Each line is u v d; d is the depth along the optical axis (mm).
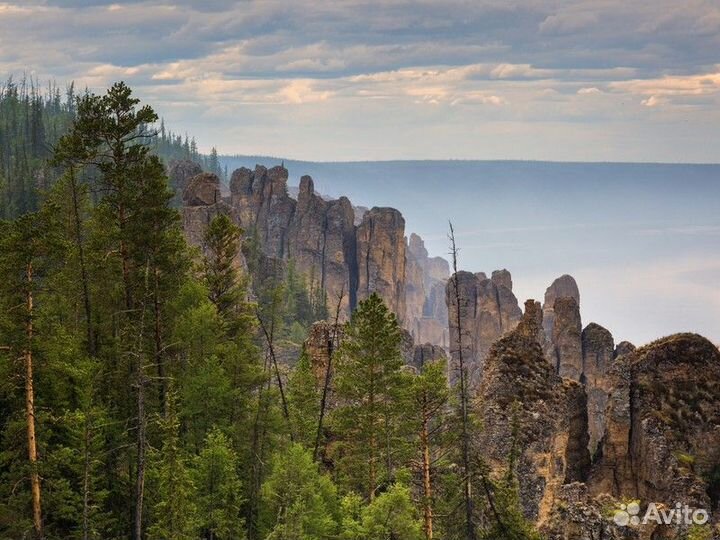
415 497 71750
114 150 84000
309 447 82312
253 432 77062
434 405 65875
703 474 76938
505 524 60719
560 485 76062
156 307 79125
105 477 70125
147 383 74688
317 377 96438
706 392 81625
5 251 62906
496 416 79125
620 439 82000
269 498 66125
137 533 59906
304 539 60781
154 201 83062
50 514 68000
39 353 63656
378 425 74188
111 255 83688
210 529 65125
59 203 91125
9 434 63344
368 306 75188
